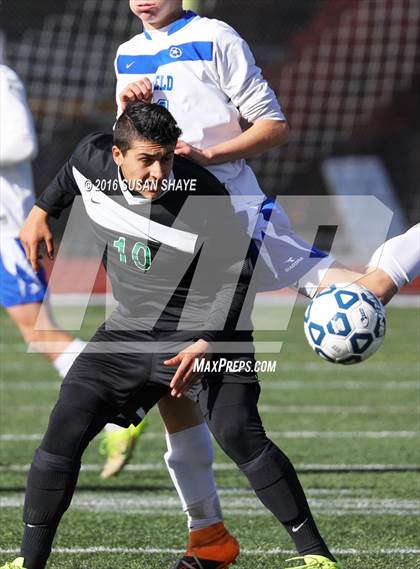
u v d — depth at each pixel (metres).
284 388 34.91
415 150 70.88
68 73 66.75
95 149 13.98
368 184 69.06
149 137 13.10
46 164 66.19
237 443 13.45
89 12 68.06
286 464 13.54
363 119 69.94
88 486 22.47
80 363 13.93
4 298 23.44
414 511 20.09
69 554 16.94
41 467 13.38
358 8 69.00
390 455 25.30
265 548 17.39
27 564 13.47
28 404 32.03
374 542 17.75
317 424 29.20
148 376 13.90
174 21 14.70
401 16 69.19
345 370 38.31
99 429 13.72
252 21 72.88
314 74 68.94
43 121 66.19
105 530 18.67
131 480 23.08
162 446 26.89
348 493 21.58
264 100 14.54
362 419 29.91
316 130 68.62
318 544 13.62
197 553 15.11
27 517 13.51
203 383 13.62
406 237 14.30
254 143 14.42
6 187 23.45
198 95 14.48
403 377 36.91
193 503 15.02
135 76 14.80
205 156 14.11
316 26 70.00
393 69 69.94
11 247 23.20
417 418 30.08
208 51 14.39
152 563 16.34
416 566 16.23
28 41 66.88
